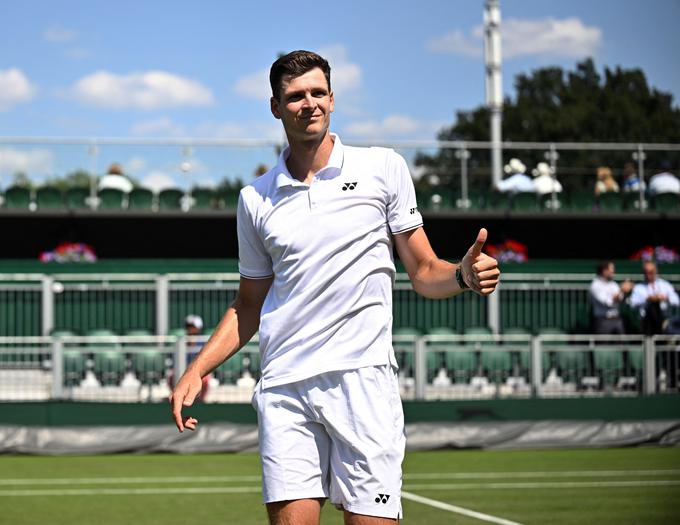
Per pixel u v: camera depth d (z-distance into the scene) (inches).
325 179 174.1
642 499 439.8
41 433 637.3
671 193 1049.5
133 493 464.1
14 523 382.3
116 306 850.1
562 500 437.1
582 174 1079.0
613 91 2474.2
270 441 172.6
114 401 679.1
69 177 1027.3
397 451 171.2
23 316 837.2
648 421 691.4
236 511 411.2
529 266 910.4
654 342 725.9
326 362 171.0
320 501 173.5
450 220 1045.2
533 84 2802.7
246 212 179.9
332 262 171.9
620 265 920.3
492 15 1330.0
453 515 394.9
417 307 877.2
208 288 829.8
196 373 181.6
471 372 730.2
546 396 720.3
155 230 1035.3
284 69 173.9
